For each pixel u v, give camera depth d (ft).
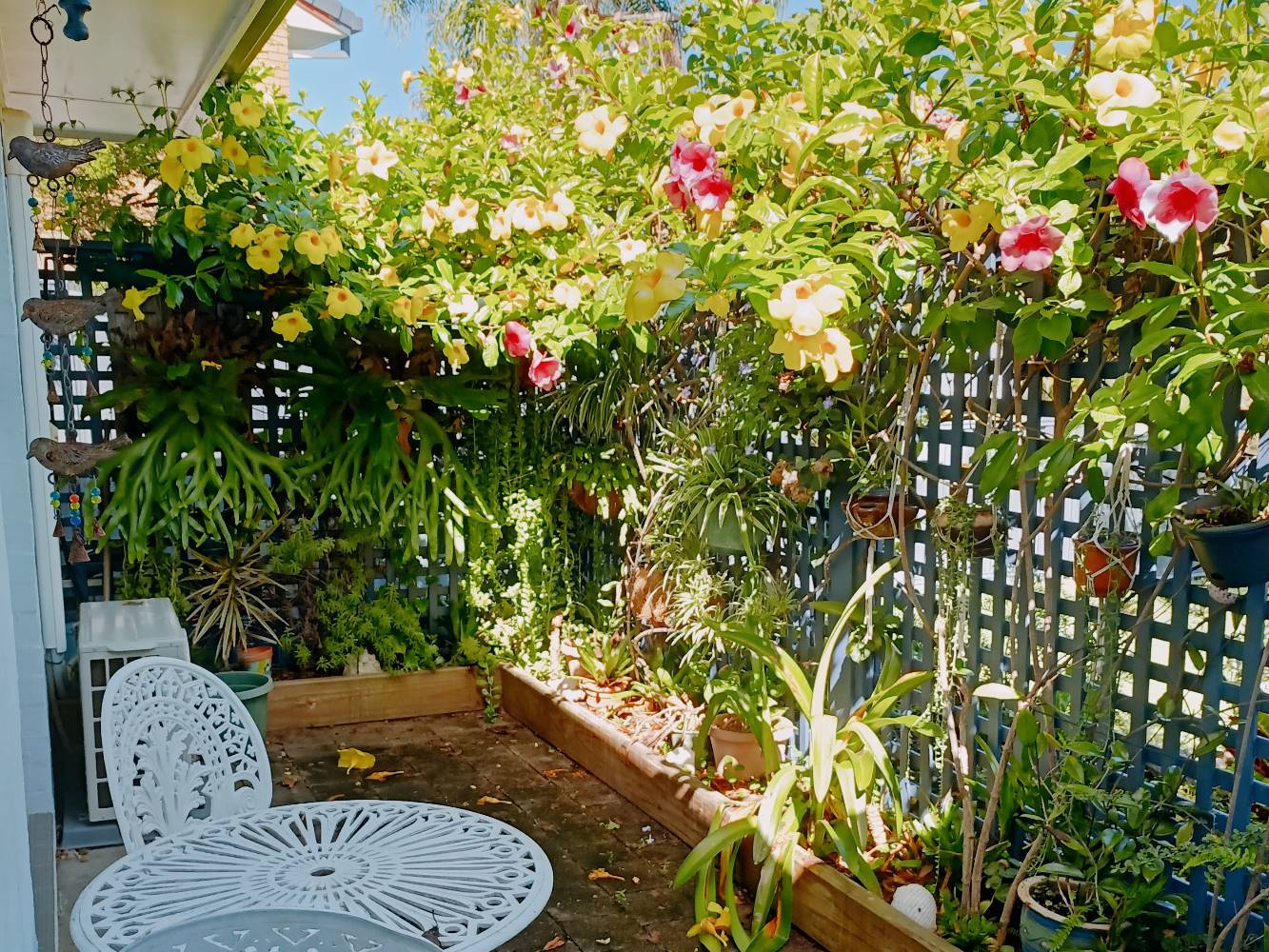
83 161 7.66
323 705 14.71
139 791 7.14
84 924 5.46
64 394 12.87
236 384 14.16
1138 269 7.22
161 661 7.61
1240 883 6.98
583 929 9.17
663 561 12.74
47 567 11.73
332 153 12.37
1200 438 5.74
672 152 8.15
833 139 7.48
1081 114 6.54
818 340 7.34
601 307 11.12
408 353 14.21
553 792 12.34
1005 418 8.33
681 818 11.00
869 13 7.66
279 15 10.57
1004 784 8.52
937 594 9.32
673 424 13.52
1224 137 5.81
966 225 7.21
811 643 11.16
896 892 8.34
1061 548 8.14
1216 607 7.04
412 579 15.71
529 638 15.30
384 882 6.09
